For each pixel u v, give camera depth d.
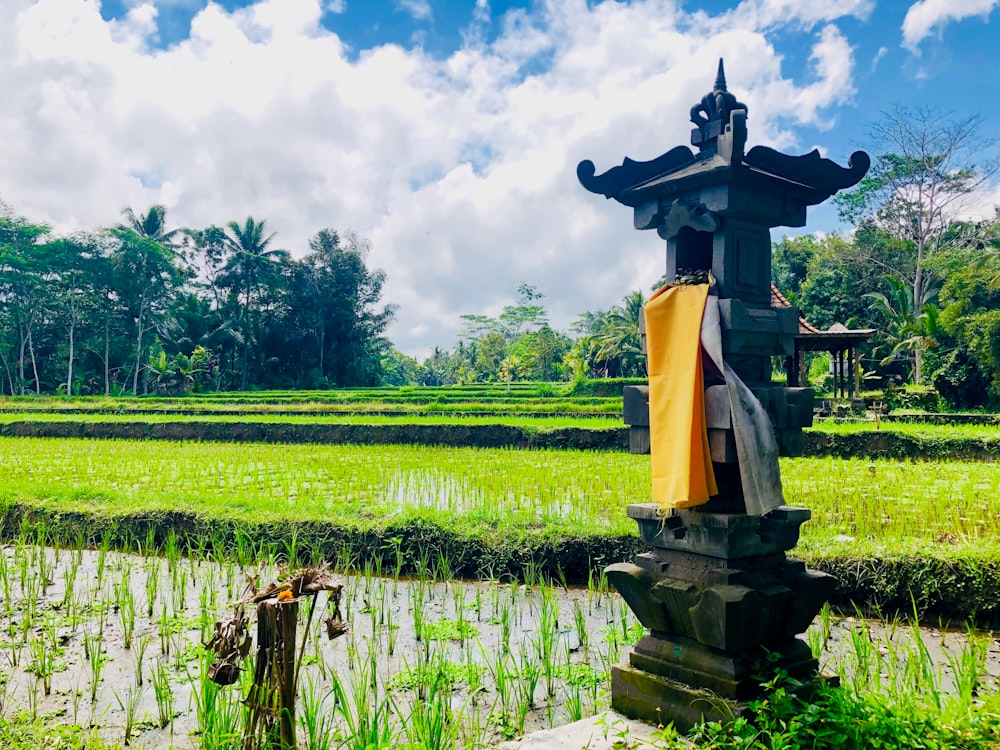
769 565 4.45
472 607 7.68
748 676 4.16
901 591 7.19
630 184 5.14
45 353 56.53
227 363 60.56
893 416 24.34
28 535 10.45
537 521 9.36
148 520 10.06
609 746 4.06
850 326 40.09
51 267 50.88
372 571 8.99
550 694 5.45
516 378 70.19
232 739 4.35
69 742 4.72
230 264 58.69
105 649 6.46
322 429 23.58
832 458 16.06
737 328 4.23
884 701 4.14
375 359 67.50
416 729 4.50
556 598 7.96
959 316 31.95
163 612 7.01
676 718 4.25
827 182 4.89
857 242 43.75
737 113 4.28
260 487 13.31
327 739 4.45
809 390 4.52
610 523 9.12
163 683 5.52
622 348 55.03
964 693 4.47
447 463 16.53
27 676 5.88
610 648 6.27
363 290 64.31
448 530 9.05
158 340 59.16
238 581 8.51
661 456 4.35
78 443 23.30
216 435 24.88
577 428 19.92
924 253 41.75
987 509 9.95
